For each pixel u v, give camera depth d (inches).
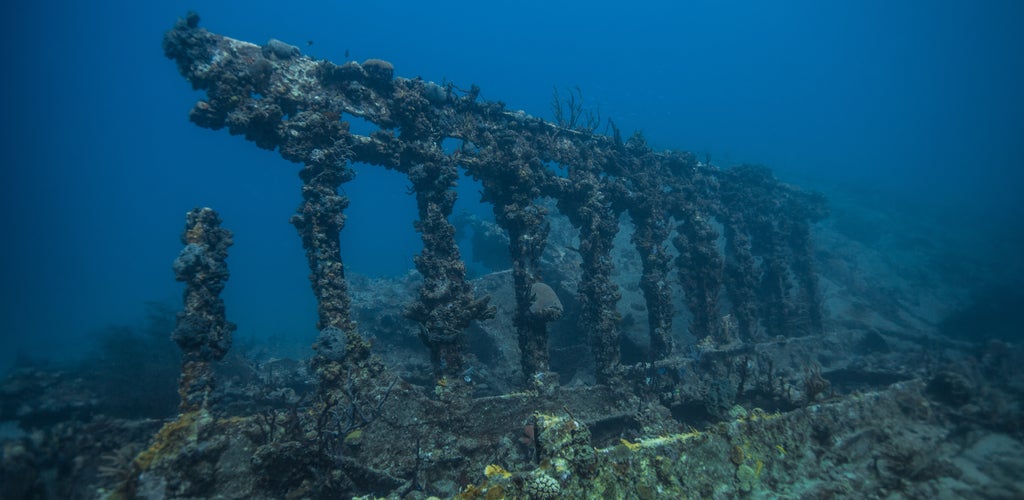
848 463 346.6
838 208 1659.7
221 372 692.1
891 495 330.3
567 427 261.1
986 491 339.9
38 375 588.4
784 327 827.4
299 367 665.6
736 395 483.5
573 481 242.4
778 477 311.0
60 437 286.5
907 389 438.3
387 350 783.7
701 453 292.4
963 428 437.4
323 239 418.3
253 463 284.4
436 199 498.3
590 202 628.4
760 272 838.5
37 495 250.1
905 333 901.8
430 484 361.4
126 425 328.8
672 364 583.2
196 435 279.6
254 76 418.0
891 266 1244.5
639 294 866.8
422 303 456.4
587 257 605.9
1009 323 1007.0
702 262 753.6
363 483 324.2
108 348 810.8
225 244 386.0
